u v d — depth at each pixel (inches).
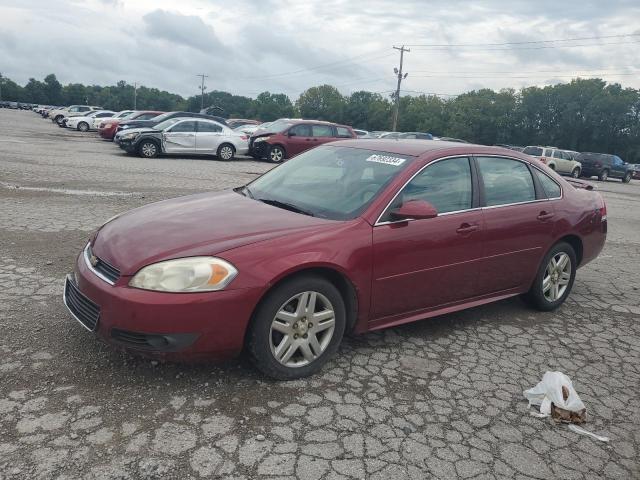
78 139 1016.9
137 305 121.2
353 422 123.0
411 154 172.4
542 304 206.2
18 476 97.2
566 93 3304.6
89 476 98.9
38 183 411.5
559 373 143.6
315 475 104.3
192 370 138.5
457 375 150.6
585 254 218.4
